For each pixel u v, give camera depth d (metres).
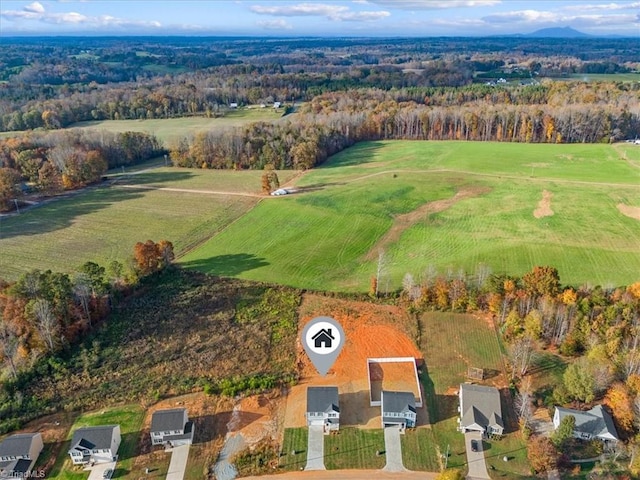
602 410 50.81
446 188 122.06
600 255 84.94
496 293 69.56
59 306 63.50
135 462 48.06
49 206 114.88
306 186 126.62
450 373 59.78
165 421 49.56
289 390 57.41
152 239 95.50
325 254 88.81
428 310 71.56
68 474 46.75
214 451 49.34
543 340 64.38
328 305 73.19
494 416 51.09
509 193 117.38
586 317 62.69
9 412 53.59
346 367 61.06
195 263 86.00
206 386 56.91
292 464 47.84
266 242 94.00
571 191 117.81
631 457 46.53
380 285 77.44
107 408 54.62
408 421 51.56
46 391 56.56
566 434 47.25
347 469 47.25
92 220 105.69
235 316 70.69
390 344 64.88
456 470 43.00
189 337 66.12
